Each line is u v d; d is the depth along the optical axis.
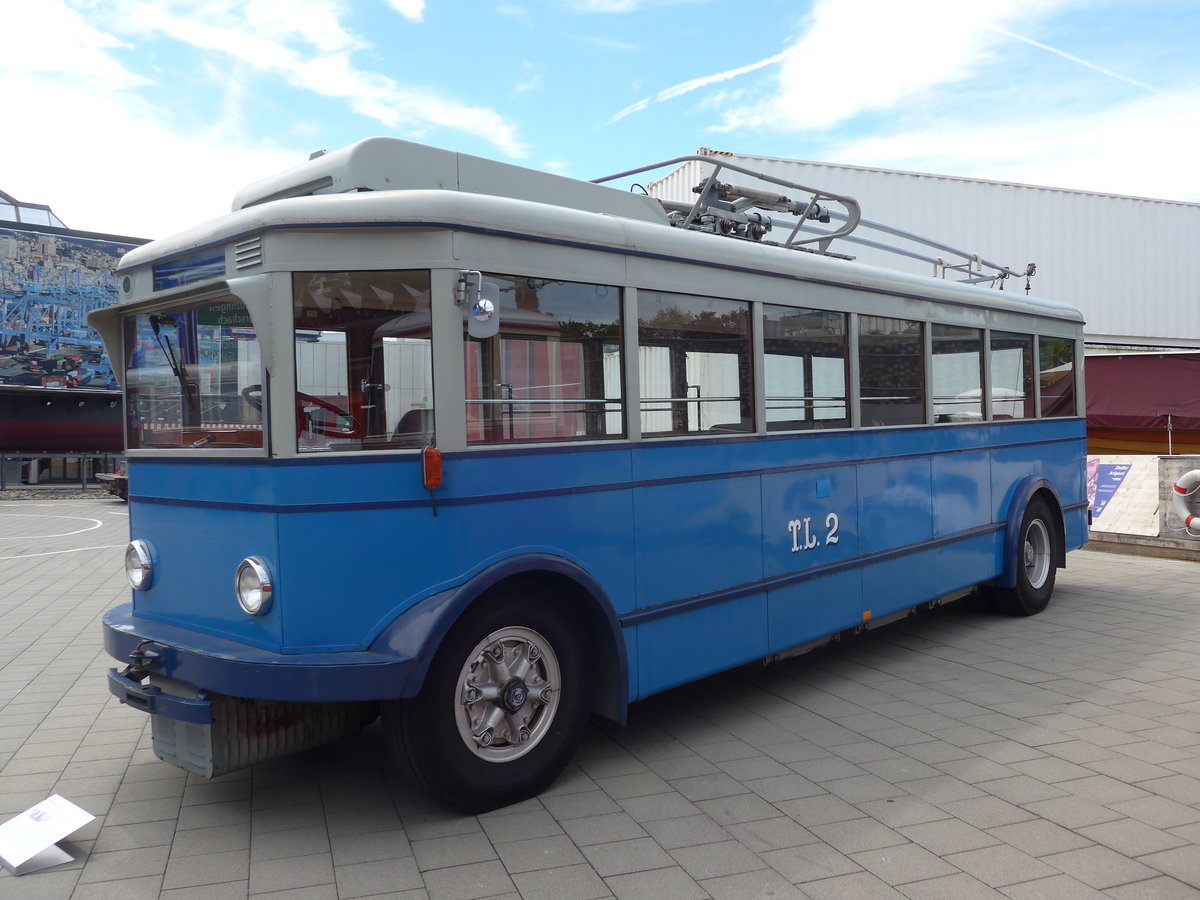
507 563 3.73
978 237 16.67
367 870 3.29
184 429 4.00
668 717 5.01
